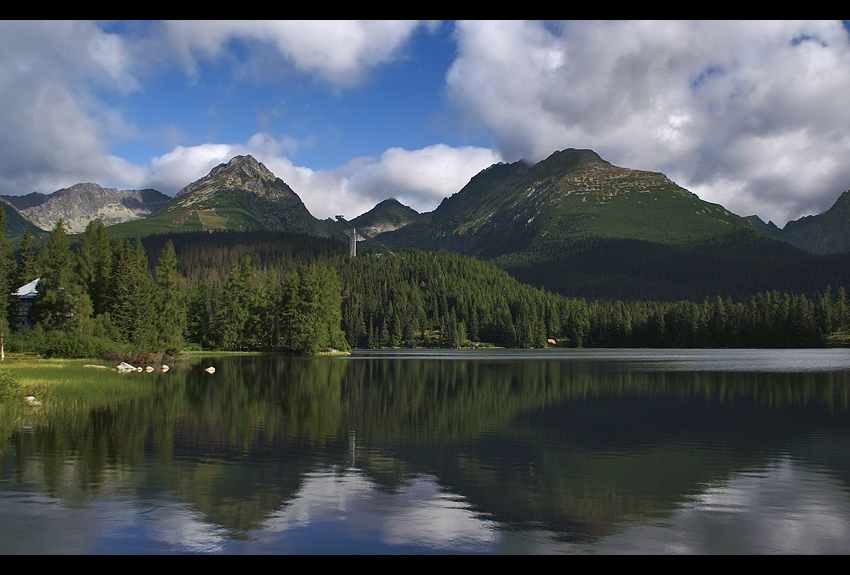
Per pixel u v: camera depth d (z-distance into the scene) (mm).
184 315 140625
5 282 113125
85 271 119312
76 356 89812
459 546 18531
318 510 21422
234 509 21359
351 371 91188
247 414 42719
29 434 33875
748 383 72688
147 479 24891
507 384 70562
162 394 53406
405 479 25578
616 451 31750
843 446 33406
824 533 19891
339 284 174375
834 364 116062
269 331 158750
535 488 24516
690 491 24328
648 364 117875
